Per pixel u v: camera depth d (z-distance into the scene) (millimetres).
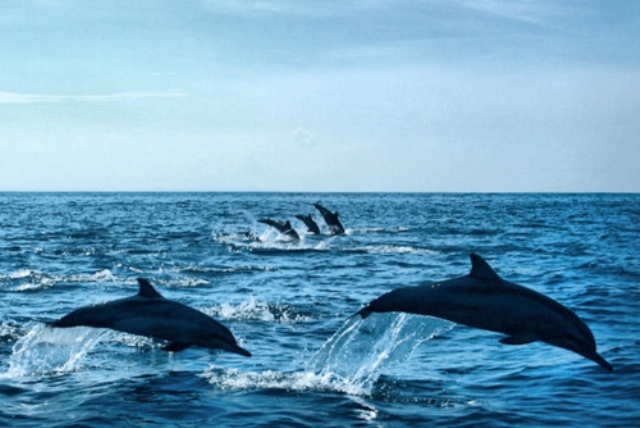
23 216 88562
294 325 17312
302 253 37031
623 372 12539
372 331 16078
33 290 22797
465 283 10688
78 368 13125
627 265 30984
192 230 59031
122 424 9984
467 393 11602
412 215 97500
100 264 31125
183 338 11531
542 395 11414
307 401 11156
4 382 12133
